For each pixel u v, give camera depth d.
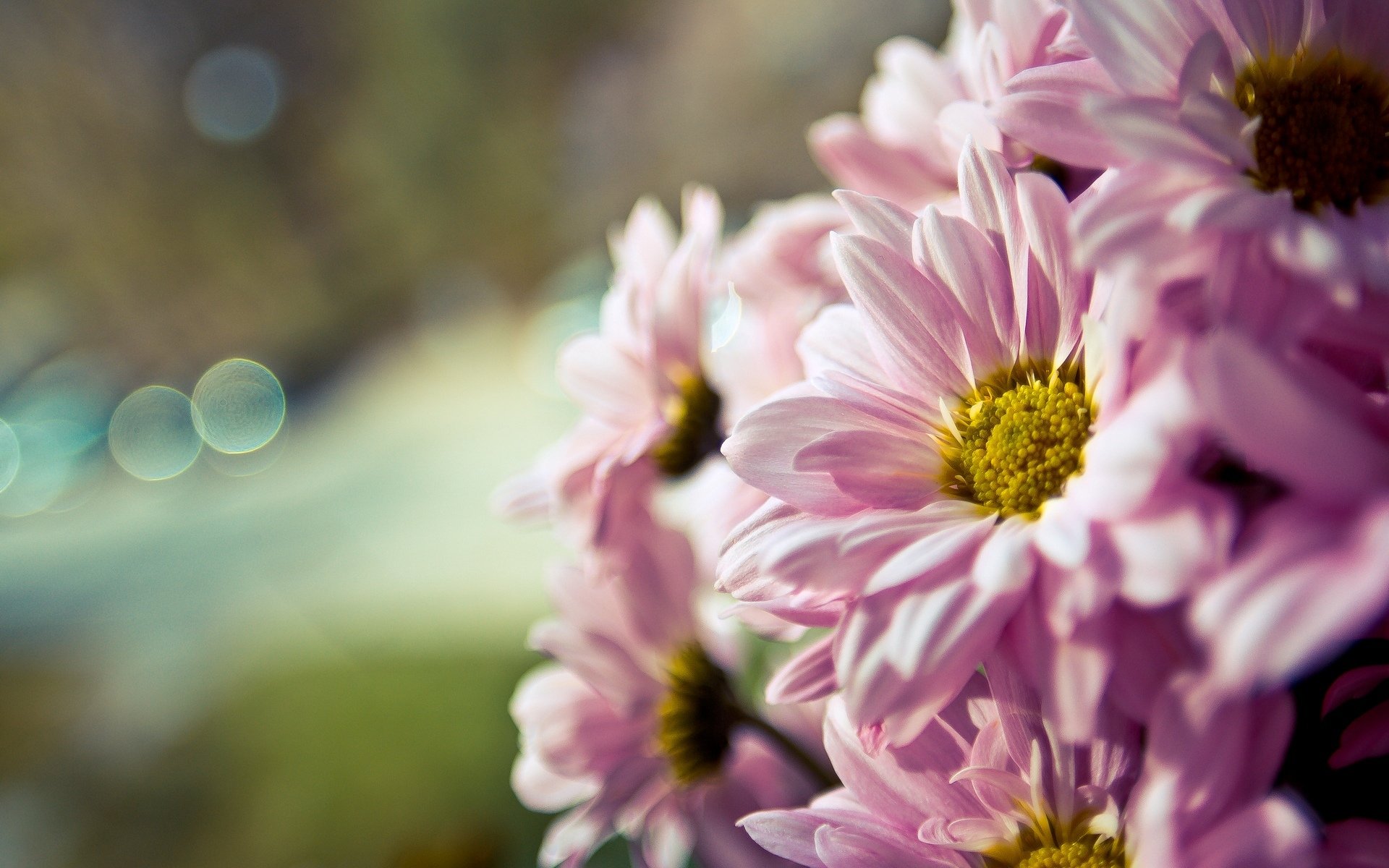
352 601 1.51
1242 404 0.22
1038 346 0.28
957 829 0.27
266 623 1.54
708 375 0.34
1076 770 0.26
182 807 1.07
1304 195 0.27
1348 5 0.27
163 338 4.90
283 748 1.07
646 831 0.35
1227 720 0.24
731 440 0.27
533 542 1.63
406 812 0.83
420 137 5.46
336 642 1.34
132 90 5.02
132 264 4.98
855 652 0.26
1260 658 0.21
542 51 5.07
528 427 2.55
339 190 5.56
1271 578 0.22
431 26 5.30
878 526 0.26
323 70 5.56
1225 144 0.25
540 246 5.31
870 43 3.14
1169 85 0.26
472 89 5.38
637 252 0.34
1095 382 0.27
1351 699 0.26
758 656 0.41
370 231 5.56
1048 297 0.27
